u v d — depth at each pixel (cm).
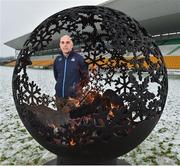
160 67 265
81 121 260
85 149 232
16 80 275
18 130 455
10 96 924
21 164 313
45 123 261
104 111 233
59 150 242
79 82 332
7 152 352
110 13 268
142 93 242
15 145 378
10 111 634
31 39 278
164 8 1903
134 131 238
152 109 250
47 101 371
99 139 228
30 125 255
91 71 436
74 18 274
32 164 312
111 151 237
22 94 279
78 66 326
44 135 246
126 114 234
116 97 291
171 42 2853
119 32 257
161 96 263
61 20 280
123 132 233
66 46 317
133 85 241
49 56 4416
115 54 420
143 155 331
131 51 250
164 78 269
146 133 253
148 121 247
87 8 272
